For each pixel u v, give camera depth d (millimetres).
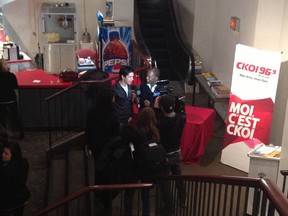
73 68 10812
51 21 10672
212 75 10141
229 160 7855
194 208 4527
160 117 6020
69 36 10852
